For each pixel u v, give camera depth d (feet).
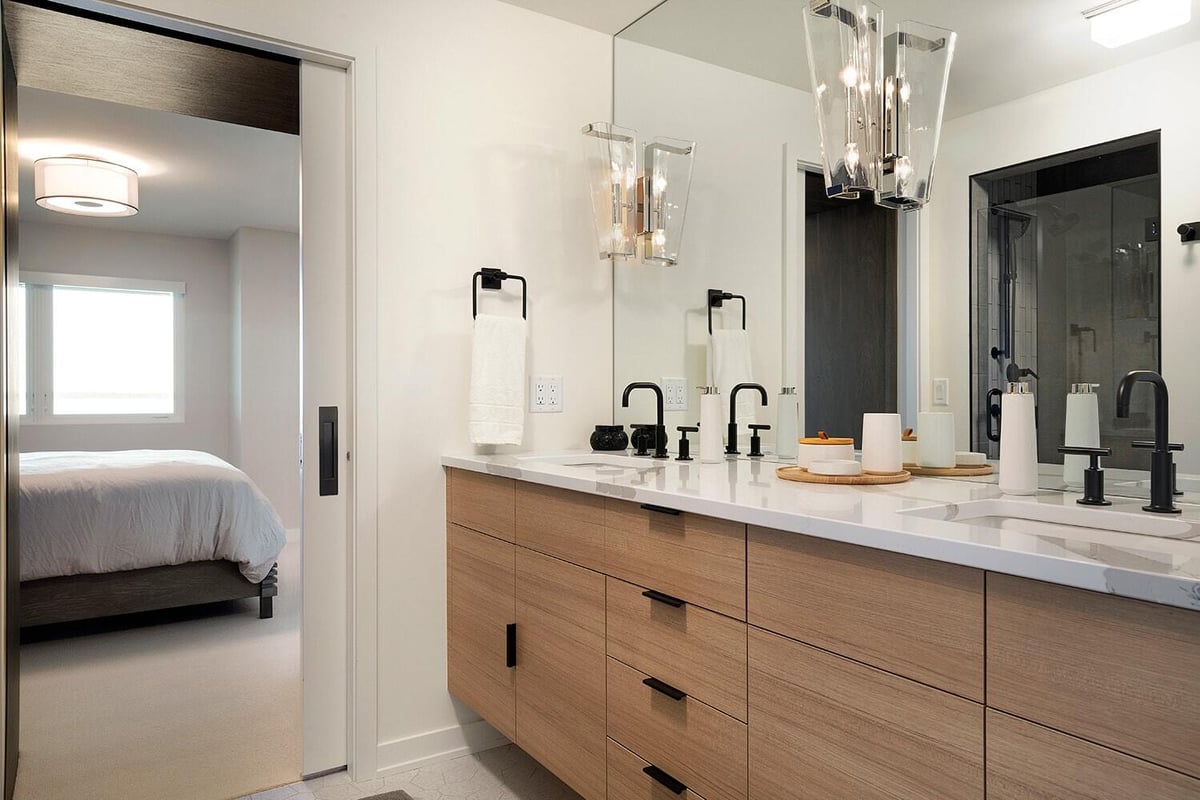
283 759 7.32
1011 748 2.91
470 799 6.59
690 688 4.56
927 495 4.65
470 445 7.65
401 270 7.27
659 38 8.13
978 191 5.43
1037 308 5.09
